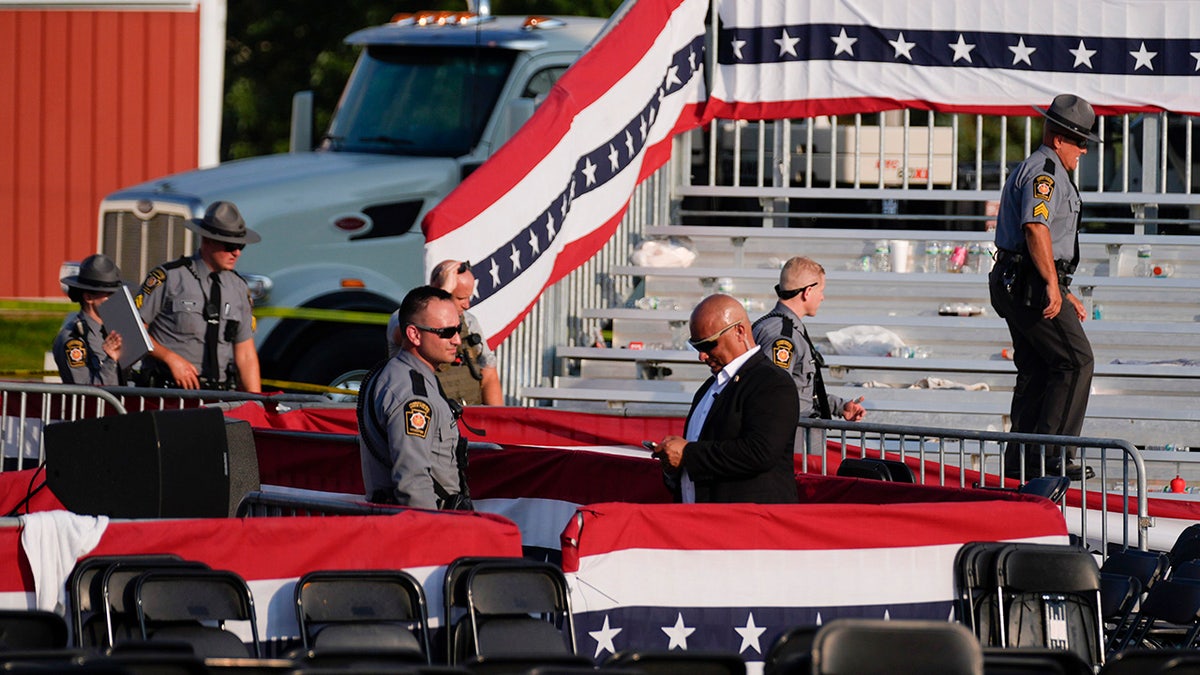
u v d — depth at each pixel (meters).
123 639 18.30
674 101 44.72
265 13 111.69
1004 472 31.47
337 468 30.56
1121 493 34.66
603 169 41.56
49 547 18.53
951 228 47.84
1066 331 32.19
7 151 55.84
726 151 49.28
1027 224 31.70
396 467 22.72
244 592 18.64
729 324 23.41
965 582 21.30
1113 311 42.03
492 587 19.23
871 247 43.97
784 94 45.41
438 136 48.91
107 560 18.53
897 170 48.22
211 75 56.06
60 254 55.97
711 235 44.75
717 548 20.50
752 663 20.55
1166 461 37.38
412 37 50.41
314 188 46.00
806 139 48.69
